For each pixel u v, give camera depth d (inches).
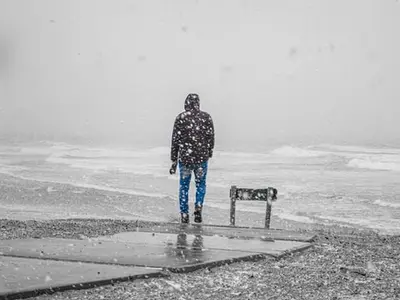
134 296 198.1
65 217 557.0
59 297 190.4
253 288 221.6
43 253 259.8
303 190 900.6
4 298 180.2
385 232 507.5
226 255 271.9
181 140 438.9
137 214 603.5
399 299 212.2
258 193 429.4
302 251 313.3
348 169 1347.2
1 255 254.2
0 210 618.5
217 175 1164.5
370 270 266.5
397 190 895.7
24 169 1314.0
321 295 215.3
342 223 574.6
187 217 447.5
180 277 231.3
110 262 241.9
